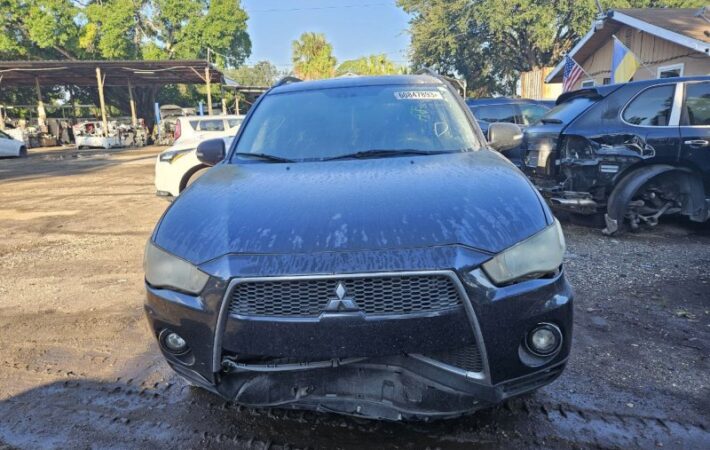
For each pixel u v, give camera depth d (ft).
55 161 69.51
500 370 6.99
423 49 106.73
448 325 6.70
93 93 139.23
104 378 10.60
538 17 90.74
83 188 40.19
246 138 11.75
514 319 6.96
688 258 16.71
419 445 8.11
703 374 9.80
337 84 12.86
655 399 9.09
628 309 12.84
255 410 9.21
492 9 92.27
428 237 6.95
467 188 8.16
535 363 7.24
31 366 11.21
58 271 18.12
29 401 9.87
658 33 43.16
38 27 113.09
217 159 13.16
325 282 6.71
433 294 6.71
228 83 116.98
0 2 110.83
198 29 126.11
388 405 7.23
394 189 8.21
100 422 9.13
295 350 6.79
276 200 8.16
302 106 12.21
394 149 10.72
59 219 27.81
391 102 11.98
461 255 6.80
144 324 13.19
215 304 7.01
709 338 11.21
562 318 7.29
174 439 8.58
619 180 18.75
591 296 13.75
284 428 8.67
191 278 7.30
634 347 10.93
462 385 7.01
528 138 21.88
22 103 140.26
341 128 11.38
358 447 8.13
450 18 100.32
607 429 8.35
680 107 18.15
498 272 6.92
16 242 22.79
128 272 17.70
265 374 7.39
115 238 22.94
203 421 9.00
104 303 14.76
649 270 15.64
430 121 11.44
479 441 8.15
